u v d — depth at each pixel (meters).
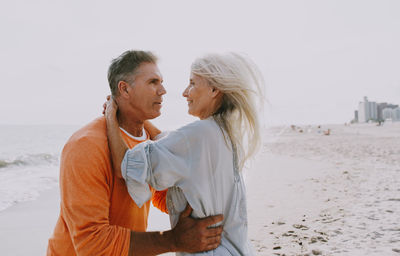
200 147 1.47
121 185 1.65
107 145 1.60
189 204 1.50
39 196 6.68
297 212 4.92
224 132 1.57
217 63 1.56
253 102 1.61
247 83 1.58
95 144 1.53
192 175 1.46
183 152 1.46
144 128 2.20
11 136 42.44
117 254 1.46
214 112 1.62
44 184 8.09
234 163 1.59
